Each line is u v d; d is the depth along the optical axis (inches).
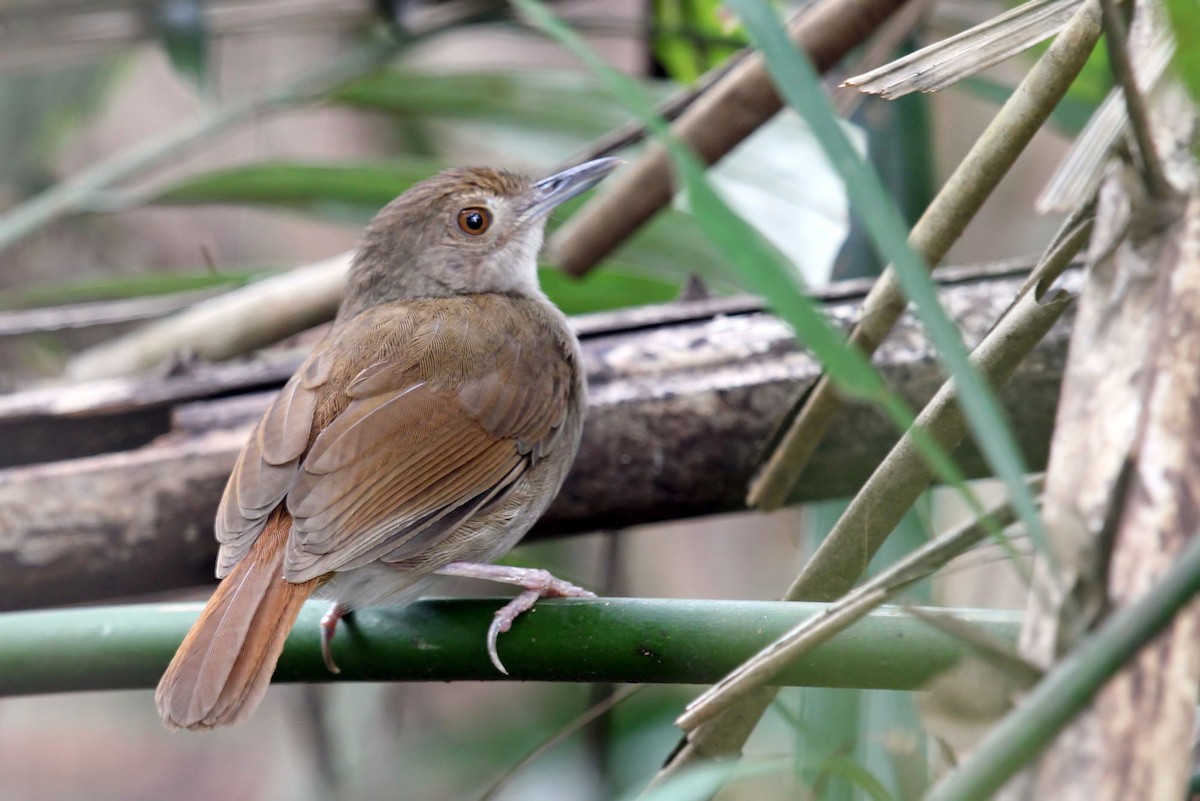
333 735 477.7
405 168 397.7
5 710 668.1
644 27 418.0
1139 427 142.4
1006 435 130.8
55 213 407.5
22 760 657.0
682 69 454.6
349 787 465.4
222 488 320.5
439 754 465.1
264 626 237.9
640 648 217.0
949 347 135.0
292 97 428.5
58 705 673.6
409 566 281.1
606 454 320.8
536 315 323.9
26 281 567.2
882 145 366.0
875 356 303.0
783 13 419.5
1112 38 154.1
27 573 316.5
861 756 244.4
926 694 157.5
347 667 243.8
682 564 534.9
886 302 231.6
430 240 353.4
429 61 665.6
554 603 229.3
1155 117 169.0
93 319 392.8
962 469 285.4
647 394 319.0
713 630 212.7
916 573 172.9
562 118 427.5
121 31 463.5
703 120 325.1
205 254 408.2
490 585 491.8
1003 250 529.3
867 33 313.7
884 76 201.6
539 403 302.4
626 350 327.0
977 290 314.3
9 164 556.4
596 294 387.2
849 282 333.7
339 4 465.4
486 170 360.5
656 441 319.0
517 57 666.2
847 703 243.1
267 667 232.2
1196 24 137.3
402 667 240.7
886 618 193.9
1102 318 153.6
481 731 469.7
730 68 358.0
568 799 429.7
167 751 658.8
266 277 413.4
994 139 208.7
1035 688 127.9
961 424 193.8
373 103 433.4
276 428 280.5
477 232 355.3
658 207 338.0
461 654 234.7
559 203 359.9
